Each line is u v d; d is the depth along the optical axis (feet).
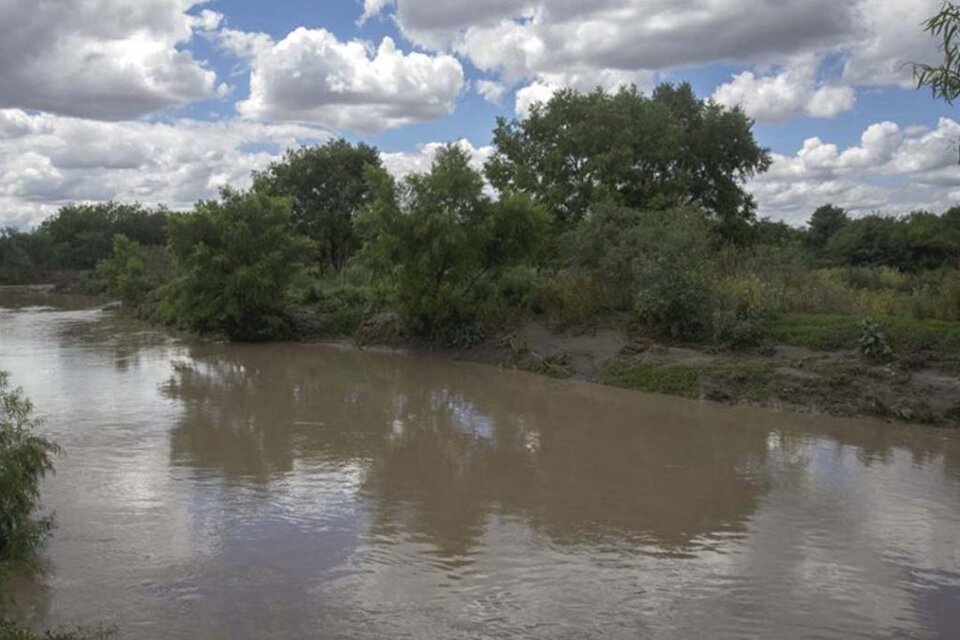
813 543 31.27
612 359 69.36
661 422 52.39
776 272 74.13
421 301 86.28
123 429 50.49
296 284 111.75
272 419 53.78
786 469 41.45
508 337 80.53
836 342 60.90
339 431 50.26
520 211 85.81
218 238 101.50
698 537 32.01
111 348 94.79
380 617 25.04
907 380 53.83
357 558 29.76
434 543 31.37
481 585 27.45
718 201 118.11
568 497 37.17
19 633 21.24
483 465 42.47
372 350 91.09
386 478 40.11
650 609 25.67
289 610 25.53
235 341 101.40
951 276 65.10
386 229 84.43
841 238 138.82
